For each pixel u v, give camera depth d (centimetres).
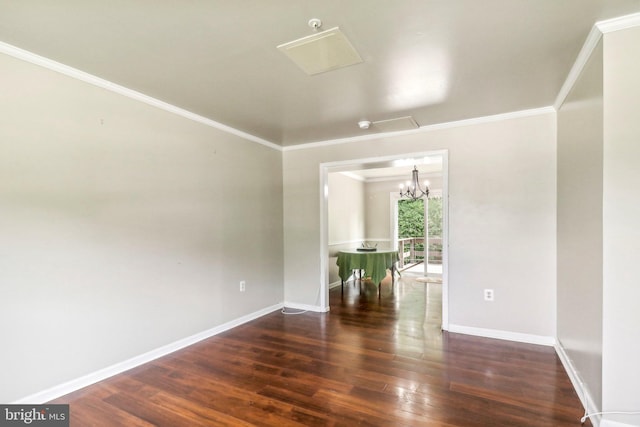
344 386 239
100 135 253
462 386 238
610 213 179
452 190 360
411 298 516
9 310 204
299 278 458
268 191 439
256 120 351
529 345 317
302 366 272
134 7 168
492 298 340
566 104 271
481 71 242
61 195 230
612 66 179
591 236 202
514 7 170
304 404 216
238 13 174
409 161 400
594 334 195
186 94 283
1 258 201
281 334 352
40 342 217
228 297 371
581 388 219
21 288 209
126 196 271
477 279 347
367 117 342
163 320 298
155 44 205
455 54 218
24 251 211
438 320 400
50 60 222
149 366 274
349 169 457
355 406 213
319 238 445
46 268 221
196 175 334
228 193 373
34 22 181
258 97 289
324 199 444
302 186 456
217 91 277
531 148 324
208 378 252
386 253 554
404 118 342
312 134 406
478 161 347
